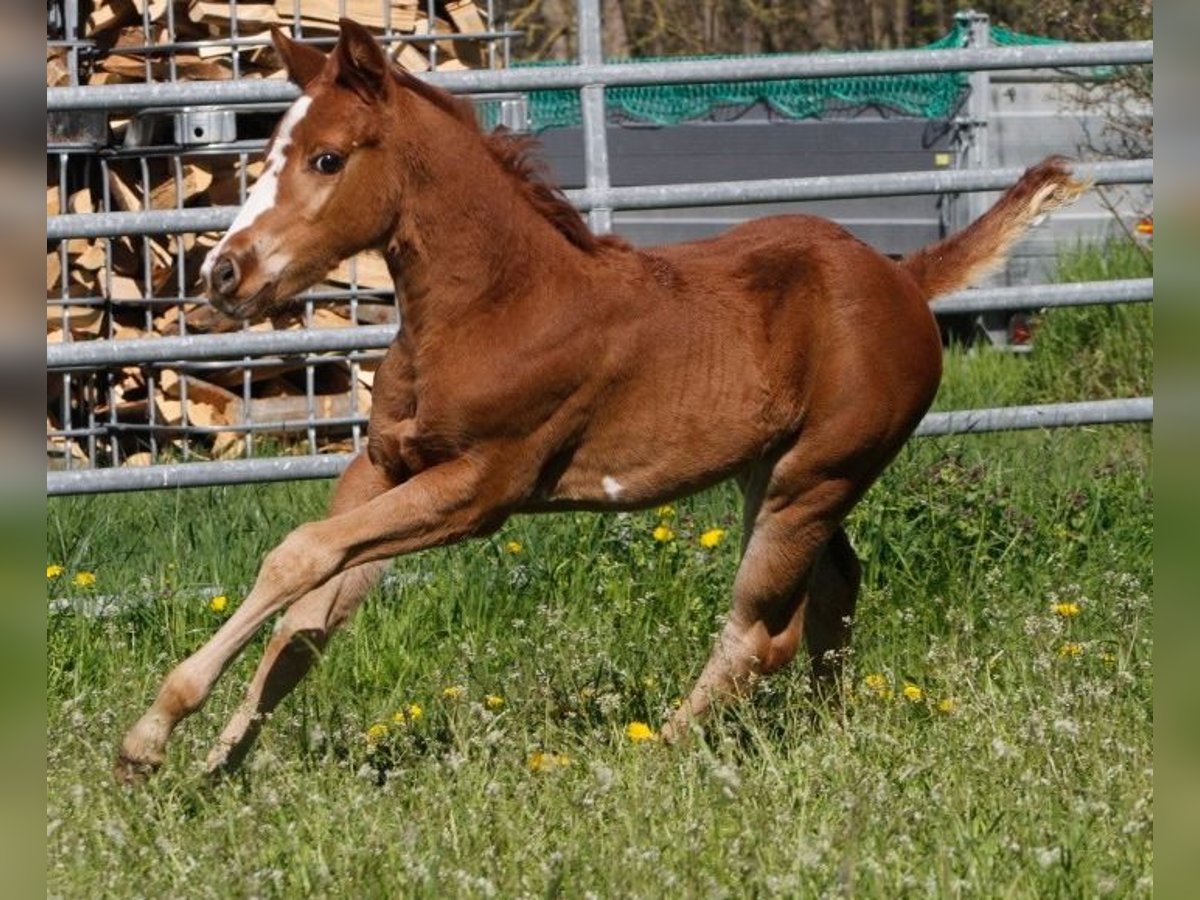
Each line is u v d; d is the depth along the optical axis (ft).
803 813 22.85
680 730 27.78
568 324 26.16
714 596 34.06
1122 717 26.76
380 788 24.97
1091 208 62.03
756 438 27.76
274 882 20.85
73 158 46.19
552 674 29.58
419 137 25.44
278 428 42.73
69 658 31.01
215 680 24.66
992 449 41.88
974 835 22.15
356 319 44.88
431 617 33.19
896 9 96.17
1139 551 36.04
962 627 31.94
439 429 25.91
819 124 62.34
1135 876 21.13
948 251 30.01
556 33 89.86
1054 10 67.56
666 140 62.85
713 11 96.58
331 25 47.29
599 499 27.45
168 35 45.96
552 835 22.62
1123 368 53.52
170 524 36.83
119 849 21.88
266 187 24.94
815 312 27.94
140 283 46.75
